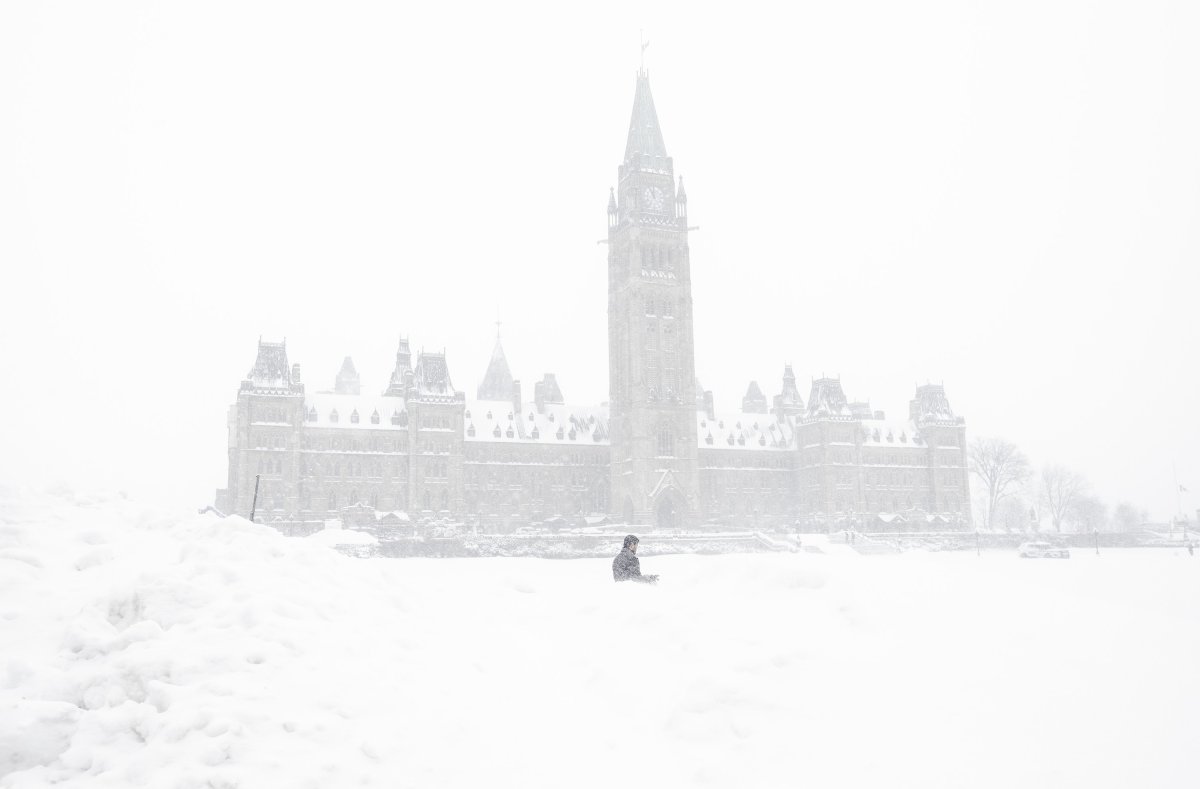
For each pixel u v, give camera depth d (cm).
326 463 15662
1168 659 1294
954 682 1224
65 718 1077
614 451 17675
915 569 1845
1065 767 998
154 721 1066
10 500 1880
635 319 17162
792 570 1680
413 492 15900
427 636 1433
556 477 17912
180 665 1147
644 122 18425
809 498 18900
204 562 1425
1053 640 1375
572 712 1266
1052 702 1155
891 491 18950
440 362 16788
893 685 1222
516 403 18400
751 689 1227
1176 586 4541
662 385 17200
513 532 16812
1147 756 1009
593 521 17712
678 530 14950
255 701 1107
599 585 2034
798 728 1137
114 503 2080
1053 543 14362
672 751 1141
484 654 1427
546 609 1777
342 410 16200
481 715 1187
